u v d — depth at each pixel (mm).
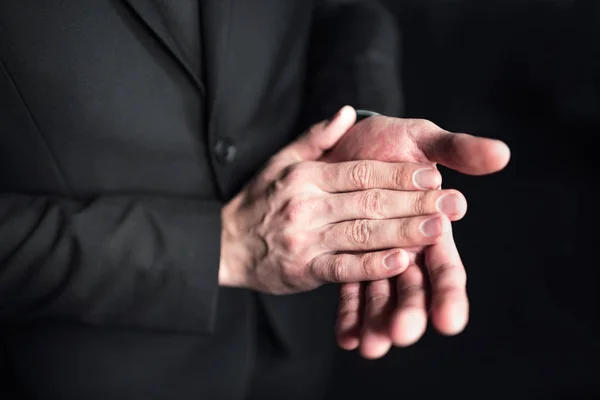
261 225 627
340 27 818
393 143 605
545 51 1928
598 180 1591
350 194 598
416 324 537
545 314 1294
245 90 689
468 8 2166
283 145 731
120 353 692
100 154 652
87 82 625
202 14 641
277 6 710
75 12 614
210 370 723
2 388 715
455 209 574
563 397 1130
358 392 1191
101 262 625
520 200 1555
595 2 1929
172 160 673
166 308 646
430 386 1188
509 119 1794
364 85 746
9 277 623
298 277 622
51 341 683
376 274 573
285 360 790
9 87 614
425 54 2037
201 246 634
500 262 1404
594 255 1403
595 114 1725
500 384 1172
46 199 646
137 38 634
